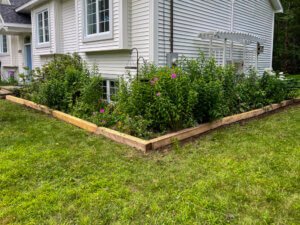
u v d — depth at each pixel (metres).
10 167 3.26
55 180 2.97
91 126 4.95
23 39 13.86
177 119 4.49
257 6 10.30
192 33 7.34
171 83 4.67
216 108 5.01
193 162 3.47
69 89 6.57
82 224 2.21
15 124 5.44
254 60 10.23
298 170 3.20
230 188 2.77
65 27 9.79
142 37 6.59
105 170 3.23
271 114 6.65
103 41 7.29
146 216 2.32
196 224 2.21
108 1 6.97
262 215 2.31
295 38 22.50
